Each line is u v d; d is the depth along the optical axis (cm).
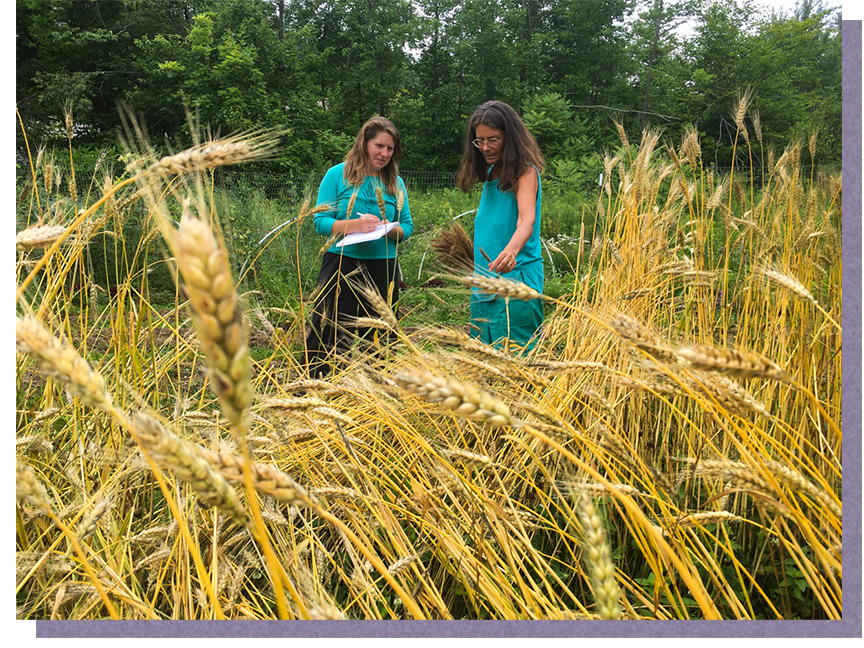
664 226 277
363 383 205
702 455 216
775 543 193
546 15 3353
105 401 73
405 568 150
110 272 589
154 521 201
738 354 104
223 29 2267
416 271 845
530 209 314
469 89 3152
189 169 123
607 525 196
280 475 86
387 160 391
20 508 159
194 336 258
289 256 764
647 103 2928
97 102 2366
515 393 197
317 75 2853
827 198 240
